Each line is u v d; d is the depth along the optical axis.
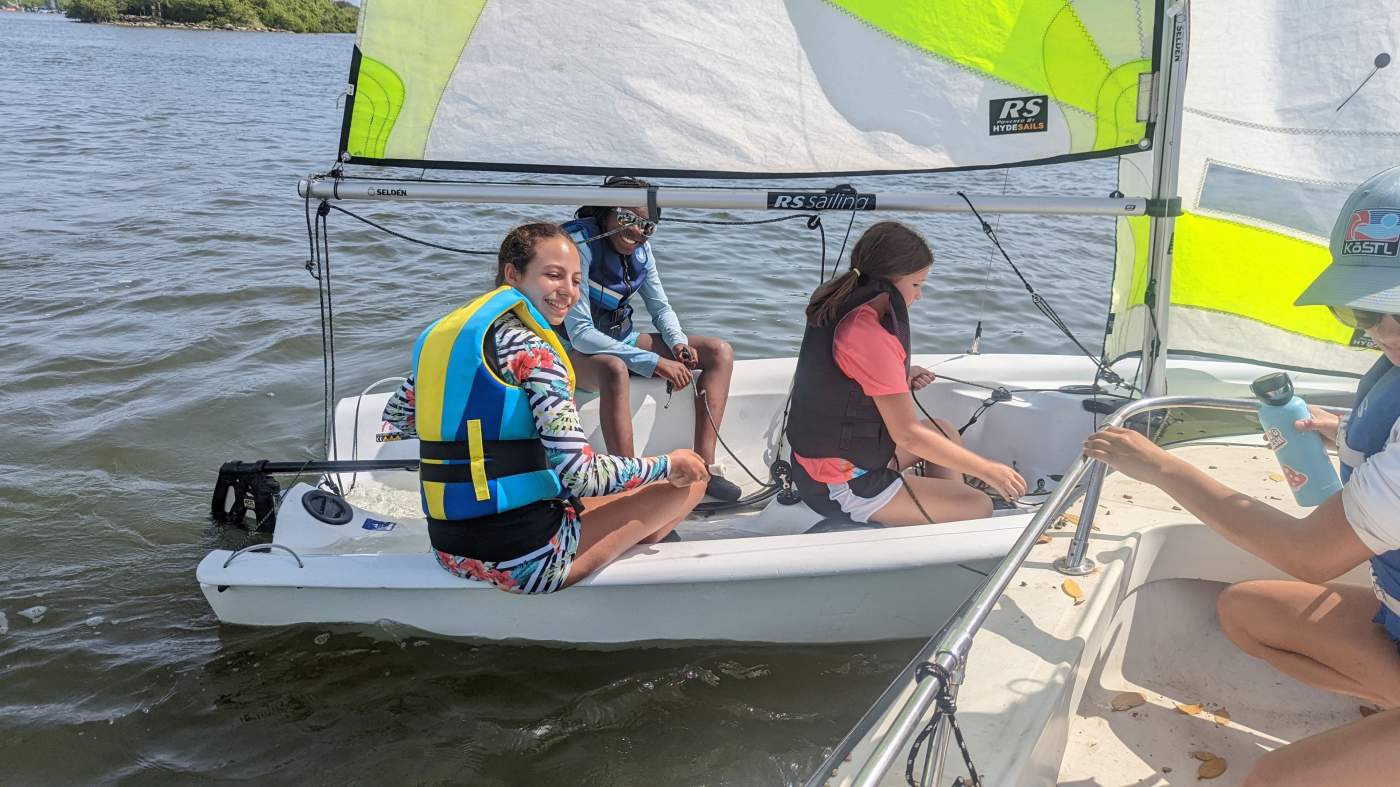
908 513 2.64
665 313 3.32
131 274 6.25
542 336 2.24
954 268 6.49
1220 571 2.26
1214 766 1.91
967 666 1.79
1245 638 1.90
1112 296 3.36
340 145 2.60
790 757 2.27
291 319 5.43
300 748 2.31
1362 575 2.13
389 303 5.79
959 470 2.45
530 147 2.65
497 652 2.57
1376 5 2.82
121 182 9.48
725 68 2.62
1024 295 5.99
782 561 2.41
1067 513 2.31
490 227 7.90
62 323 5.32
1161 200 2.58
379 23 2.48
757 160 2.69
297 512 2.77
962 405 3.33
